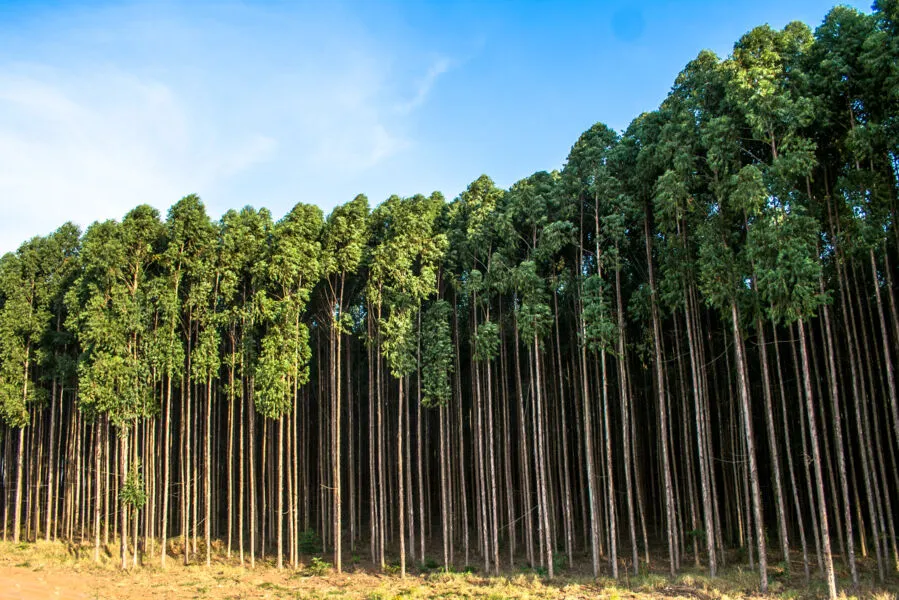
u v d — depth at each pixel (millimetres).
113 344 24922
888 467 22094
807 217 16641
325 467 30672
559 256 24000
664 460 20594
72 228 30922
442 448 24188
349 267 24719
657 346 21203
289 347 24375
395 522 32750
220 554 27219
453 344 26594
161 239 27188
